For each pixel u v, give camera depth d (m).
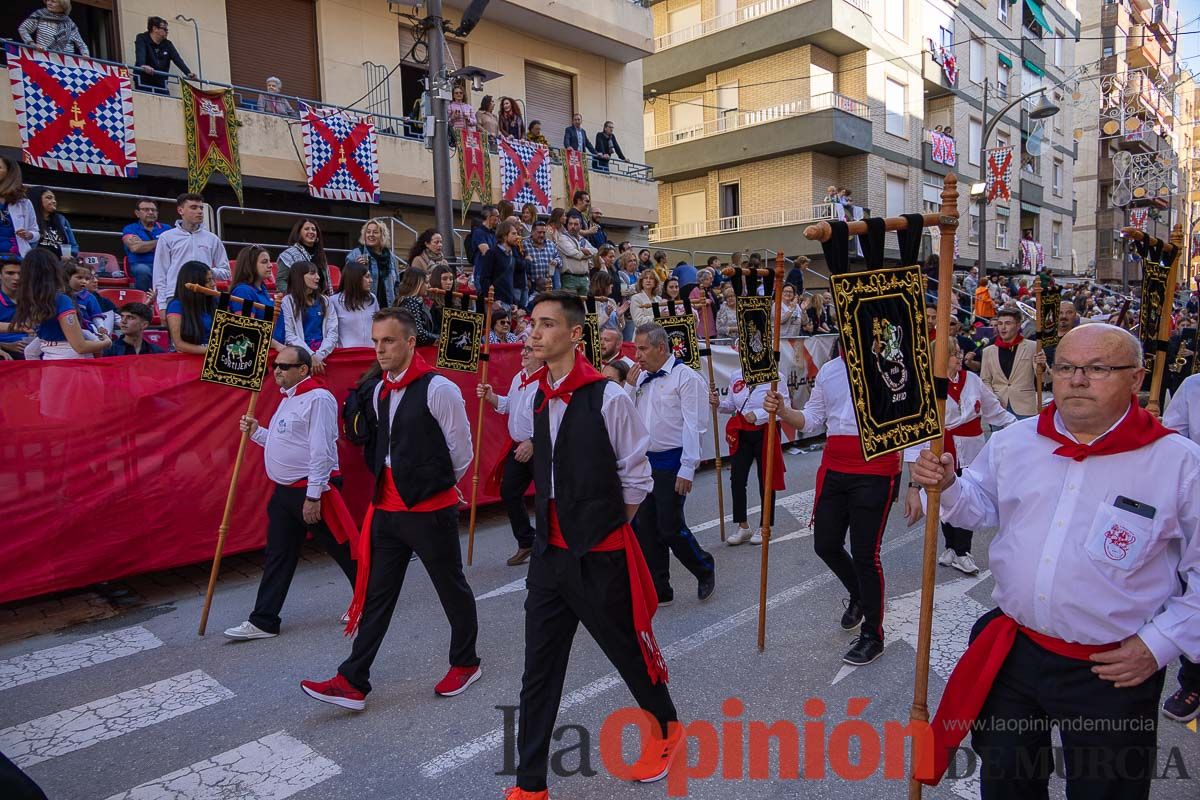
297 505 4.68
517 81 15.34
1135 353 2.05
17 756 3.48
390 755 3.43
